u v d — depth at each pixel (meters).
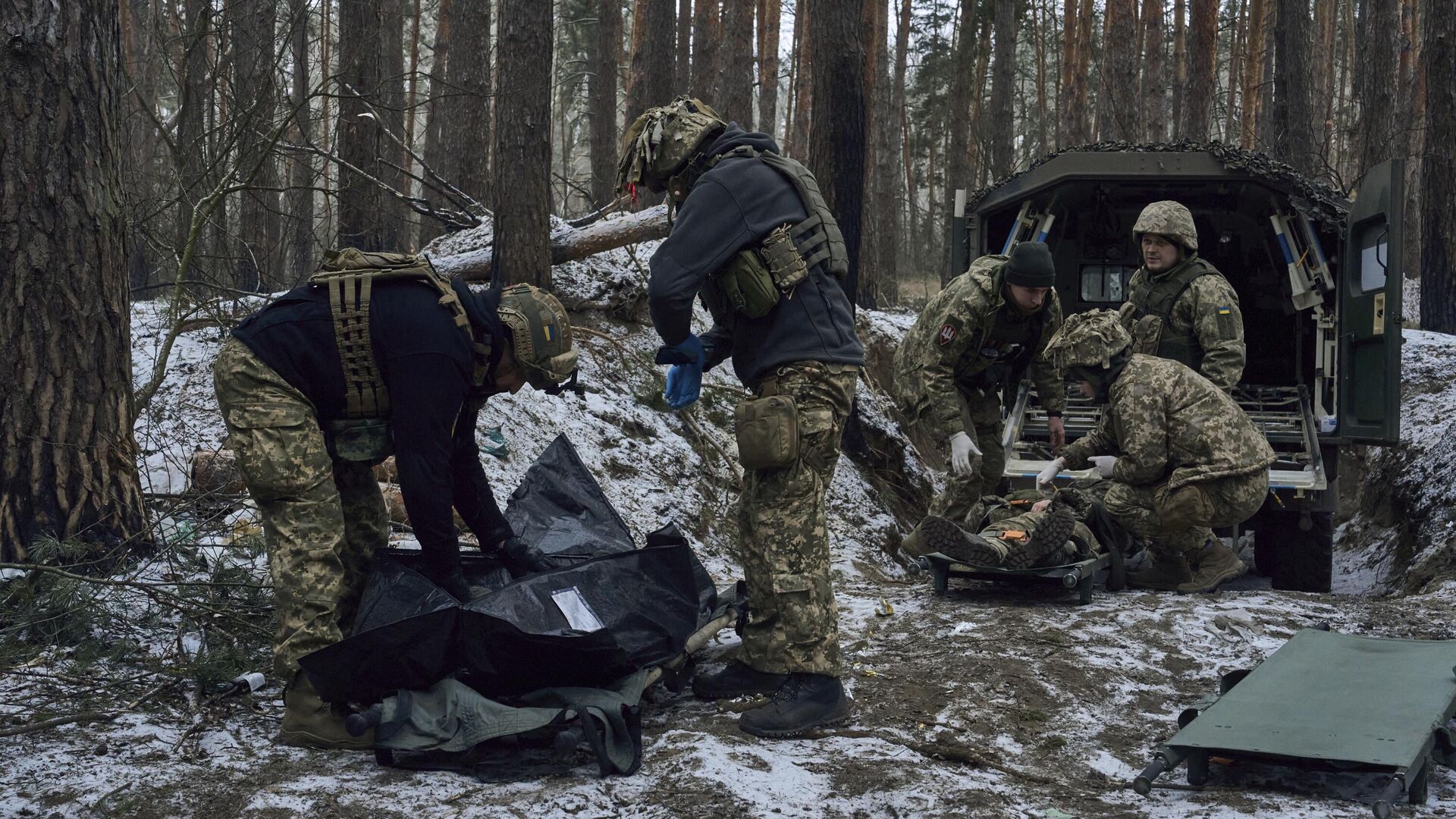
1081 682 3.72
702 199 3.02
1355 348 6.72
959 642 4.20
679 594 3.50
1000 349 5.13
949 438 5.00
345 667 2.91
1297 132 17.28
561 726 2.87
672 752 2.98
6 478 4.01
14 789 2.66
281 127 6.40
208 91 7.70
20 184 4.03
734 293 3.10
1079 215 8.34
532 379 3.17
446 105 19.11
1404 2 21.66
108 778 2.73
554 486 4.21
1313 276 7.07
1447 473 7.95
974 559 4.84
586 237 8.62
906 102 40.78
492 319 3.06
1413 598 5.13
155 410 5.87
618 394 8.17
